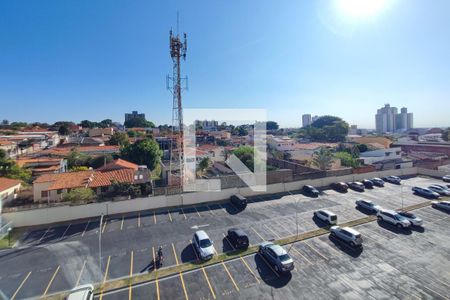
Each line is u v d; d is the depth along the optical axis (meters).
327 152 56.00
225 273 19.14
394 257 21.16
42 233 26.23
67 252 22.41
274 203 34.84
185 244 23.62
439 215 30.22
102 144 90.31
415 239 24.25
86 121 167.12
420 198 36.69
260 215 30.61
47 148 83.44
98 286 17.73
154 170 59.38
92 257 21.50
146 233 25.98
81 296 15.45
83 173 40.19
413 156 66.69
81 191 32.72
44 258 21.45
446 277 18.42
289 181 40.81
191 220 29.25
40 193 34.72
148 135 103.19
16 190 36.47
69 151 67.31
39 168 48.94
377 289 17.22
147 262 20.67
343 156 57.75
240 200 33.00
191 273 19.16
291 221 28.80
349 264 20.19
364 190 40.97
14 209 28.25
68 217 29.38
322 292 16.94
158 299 16.38
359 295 16.64
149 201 32.62
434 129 135.62
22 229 27.22
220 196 36.12
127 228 27.23
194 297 16.55
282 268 18.59
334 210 32.06
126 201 31.62
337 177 44.47
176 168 50.19
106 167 44.53
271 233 25.81
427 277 18.45
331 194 38.97
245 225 27.78
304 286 17.56
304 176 42.47
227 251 22.27
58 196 34.94
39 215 28.39
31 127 134.00
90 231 26.59
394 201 35.47
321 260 20.80
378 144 75.12
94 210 30.34
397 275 18.73
